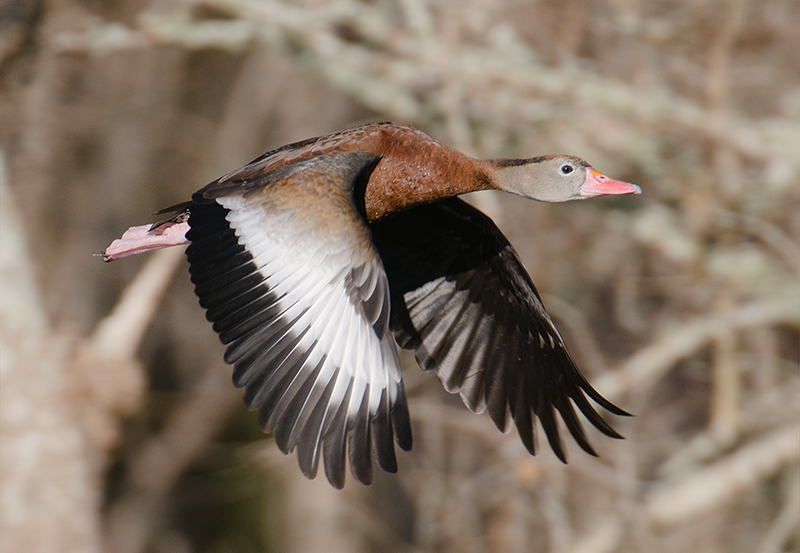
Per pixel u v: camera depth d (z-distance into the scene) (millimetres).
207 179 18422
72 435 12398
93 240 18328
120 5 17141
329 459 6863
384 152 8953
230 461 19469
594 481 14148
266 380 6992
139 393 13266
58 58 14820
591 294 15016
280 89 18266
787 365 15008
